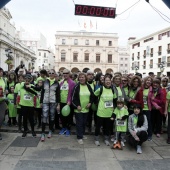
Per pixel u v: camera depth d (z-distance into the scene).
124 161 4.59
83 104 5.71
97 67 51.75
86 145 5.54
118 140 5.50
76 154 4.91
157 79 6.39
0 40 27.45
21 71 7.11
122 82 6.21
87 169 4.18
